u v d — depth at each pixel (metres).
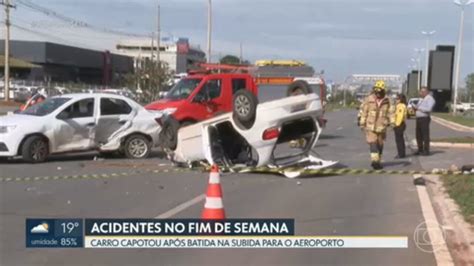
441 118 64.69
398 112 22.78
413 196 14.39
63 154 23.47
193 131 18.31
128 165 20.28
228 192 14.82
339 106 129.25
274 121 17.22
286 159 18.69
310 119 17.80
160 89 81.94
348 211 12.61
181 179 16.89
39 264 8.80
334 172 16.44
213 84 25.23
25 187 15.40
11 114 21.88
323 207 13.02
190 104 24.64
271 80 31.22
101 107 22.05
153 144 22.81
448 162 21.55
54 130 20.92
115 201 13.52
